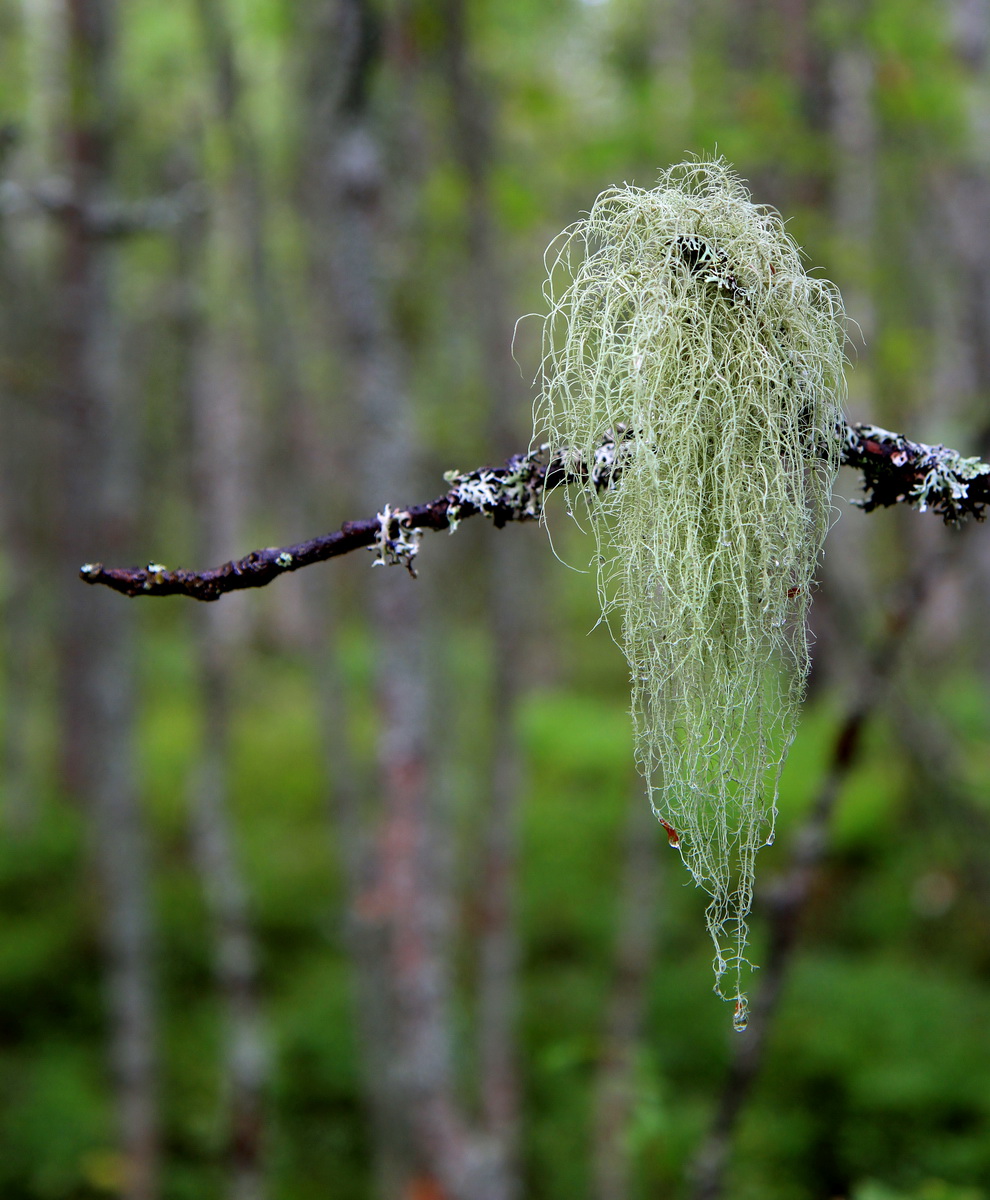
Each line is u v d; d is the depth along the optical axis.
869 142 6.03
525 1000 7.40
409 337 7.21
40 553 11.70
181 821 11.12
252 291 5.59
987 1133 5.80
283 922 8.98
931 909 8.23
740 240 1.40
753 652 1.43
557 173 6.41
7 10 5.41
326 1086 6.84
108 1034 7.52
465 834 8.32
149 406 10.99
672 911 8.50
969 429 4.98
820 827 2.71
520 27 6.30
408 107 5.16
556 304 1.39
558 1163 5.83
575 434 1.39
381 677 4.15
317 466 7.09
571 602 17.09
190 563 12.55
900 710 4.34
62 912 9.10
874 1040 6.64
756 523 1.42
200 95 6.09
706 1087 6.41
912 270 6.64
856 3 5.31
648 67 6.03
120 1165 5.98
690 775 1.41
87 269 5.91
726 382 1.38
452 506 1.37
